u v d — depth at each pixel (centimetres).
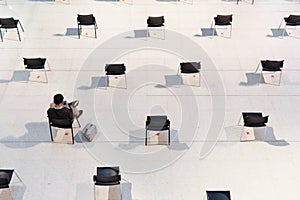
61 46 1330
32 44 1338
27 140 1045
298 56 1301
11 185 942
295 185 953
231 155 1013
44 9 1493
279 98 1164
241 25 1424
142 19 1445
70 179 959
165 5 1518
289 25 1360
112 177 884
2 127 1077
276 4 1528
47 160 999
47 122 1091
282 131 1072
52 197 923
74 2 1530
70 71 1240
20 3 1524
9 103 1142
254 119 1016
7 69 1247
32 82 1205
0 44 1336
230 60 1284
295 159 1007
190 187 945
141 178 961
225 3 1530
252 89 1190
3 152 1016
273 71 1184
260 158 1008
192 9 1498
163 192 934
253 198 926
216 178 963
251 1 1538
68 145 1031
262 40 1362
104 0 1541
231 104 1143
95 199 917
